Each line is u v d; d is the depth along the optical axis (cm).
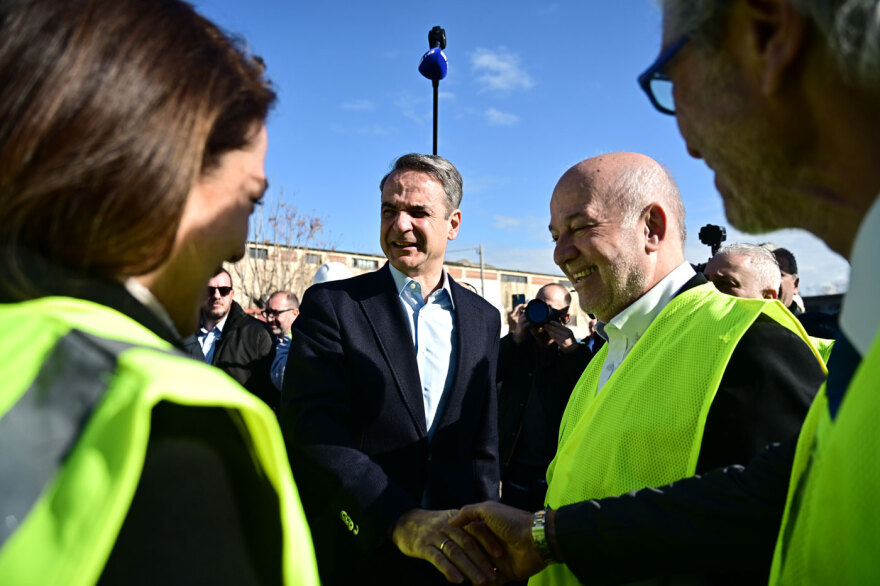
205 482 51
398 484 201
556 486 155
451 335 231
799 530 76
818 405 84
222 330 423
